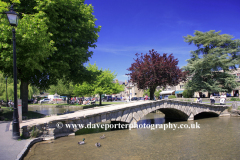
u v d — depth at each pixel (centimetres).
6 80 3331
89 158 795
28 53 1239
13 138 895
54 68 1594
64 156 808
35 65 1304
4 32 1136
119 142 1085
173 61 2528
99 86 3491
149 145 1024
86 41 1961
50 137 1080
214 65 4022
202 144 1045
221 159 799
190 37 4559
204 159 800
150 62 2527
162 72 2477
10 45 1171
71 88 4588
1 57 1253
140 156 834
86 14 1784
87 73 2009
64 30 1700
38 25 1208
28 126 996
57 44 1686
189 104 2020
